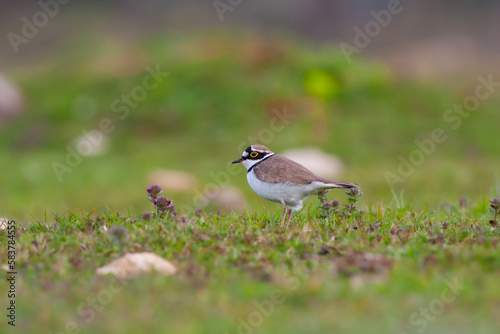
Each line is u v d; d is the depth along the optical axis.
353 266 7.15
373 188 17.77
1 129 22.92
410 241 8.00
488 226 8.78
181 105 23.11
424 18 36.59
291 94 23.11
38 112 23.61
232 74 23.94
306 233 8.25
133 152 21.44
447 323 6.16
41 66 27.77
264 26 36.88
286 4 37.81
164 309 6.47
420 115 22.98
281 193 9.53
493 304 6.39
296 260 7.43
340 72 24.20
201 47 25.56
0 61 33.25
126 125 22.72
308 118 22.36
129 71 24.67
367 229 8.54
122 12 38.69
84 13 38.19
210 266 7.30
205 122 22.52
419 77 25.30
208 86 23.66
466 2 37.47
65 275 7.16
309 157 19.59
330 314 6.36
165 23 37.28
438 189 17.39
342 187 9.38
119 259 7.35
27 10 38.00
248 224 8.62
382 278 6.94
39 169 19.70
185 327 6.18
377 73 24.52
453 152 21.16
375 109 23.08
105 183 18.50
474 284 6.75
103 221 8.81
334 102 23.34
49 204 16.81
